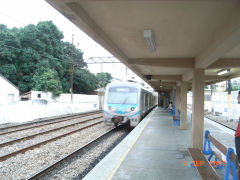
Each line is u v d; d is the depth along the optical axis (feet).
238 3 10.34
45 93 96.22
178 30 14.84
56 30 115.65
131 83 43.01
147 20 13.24
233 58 22.56
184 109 36.11
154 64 24.89
